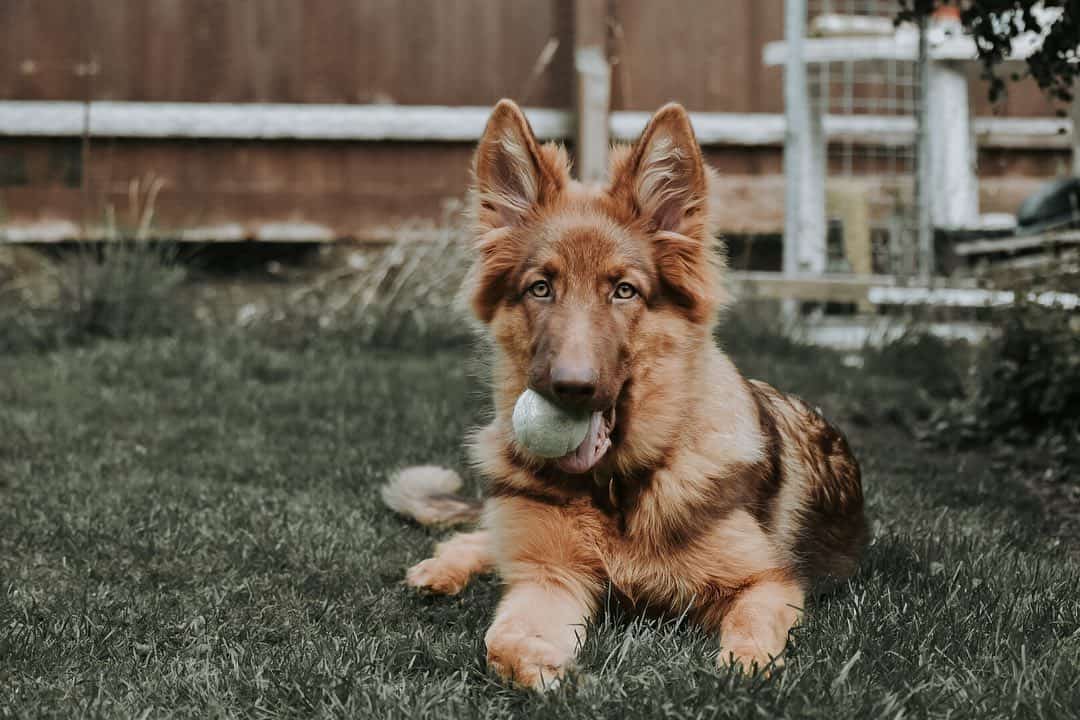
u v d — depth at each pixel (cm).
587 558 179
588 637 168
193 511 221
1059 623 171
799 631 169
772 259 475
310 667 163
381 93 459
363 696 157
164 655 170
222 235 449
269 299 428
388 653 167
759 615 169
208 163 448
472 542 200
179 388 317
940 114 421
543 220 182
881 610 174
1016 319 277
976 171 398
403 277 411
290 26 452
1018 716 151
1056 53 243
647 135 182
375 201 457
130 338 380
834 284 402
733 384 189
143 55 446
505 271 183
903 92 462
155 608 183
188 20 447
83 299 382
